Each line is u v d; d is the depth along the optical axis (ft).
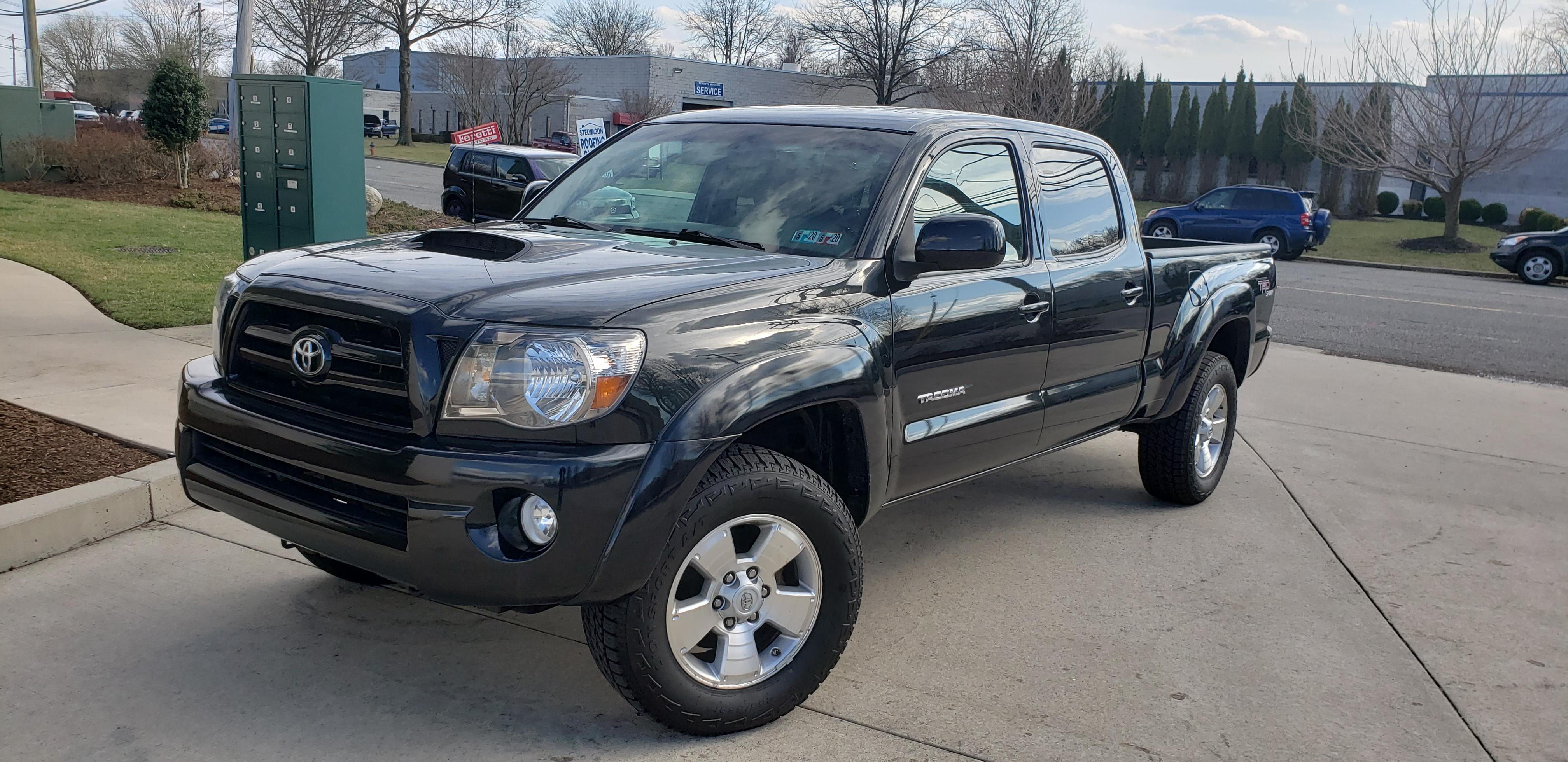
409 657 11.39
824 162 12.59
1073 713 11.00
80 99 248.73
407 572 8.92
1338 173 141.59
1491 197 137.28
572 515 8.66
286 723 9.95
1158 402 16.85
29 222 47.50
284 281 9.83
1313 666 12.41
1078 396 14.74
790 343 10.05
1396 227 121.60
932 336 11.82
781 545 10.07
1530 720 11.40
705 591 9.74
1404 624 13.79
